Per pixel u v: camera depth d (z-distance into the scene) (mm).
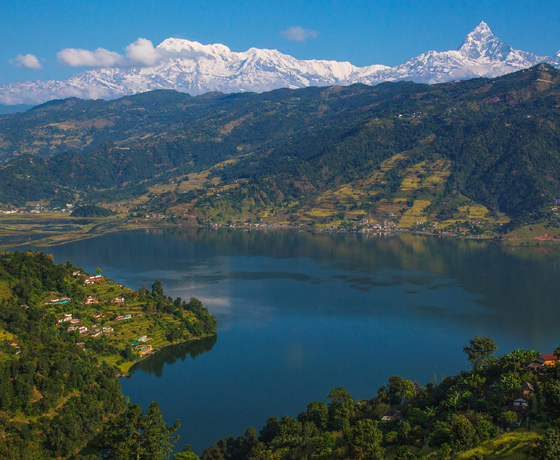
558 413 119312
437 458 115938
